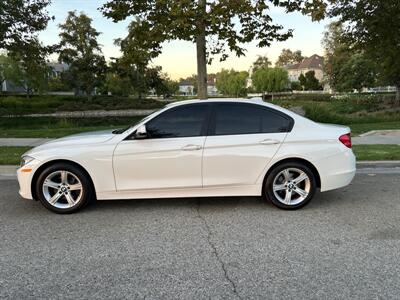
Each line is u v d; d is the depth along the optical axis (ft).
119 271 12.47
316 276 12.01
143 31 29.76
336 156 18.72
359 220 17.28
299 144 18.44
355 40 79.92
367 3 72.54
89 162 17.89
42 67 72.79
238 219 17.43
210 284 11.59
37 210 19.04
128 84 182.70
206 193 18.43
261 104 18.83
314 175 18.92
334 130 19.12
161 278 11.98
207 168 18.13
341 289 11.23
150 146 17.92
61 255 13.74
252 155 18.20
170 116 18.39
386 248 14.11
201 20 27.22
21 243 14.87
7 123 86.99
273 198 18.57
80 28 160.25
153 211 18.67
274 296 10.89
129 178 18.10
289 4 29.73
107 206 19.54
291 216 17.84
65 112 139.85
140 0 28.63
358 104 127.75
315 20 29.53
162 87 187.83
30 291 11.28
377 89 237.45
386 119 74.49
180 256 13.56
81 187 18.20
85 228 16.46
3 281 11.89
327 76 225.35
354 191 22.30
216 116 18.51
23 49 64.39
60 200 18.52
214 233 15.71
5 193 22.29
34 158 18.03
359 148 34.35
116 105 159.94
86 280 11.90
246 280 11.81
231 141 18.16
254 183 18.51
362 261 13.04
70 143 18.30
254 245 14.46
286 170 18.51
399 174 26.68
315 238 15.12
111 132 19.66
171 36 28.07
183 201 20.31
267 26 30.66
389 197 21.02
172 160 17.95
